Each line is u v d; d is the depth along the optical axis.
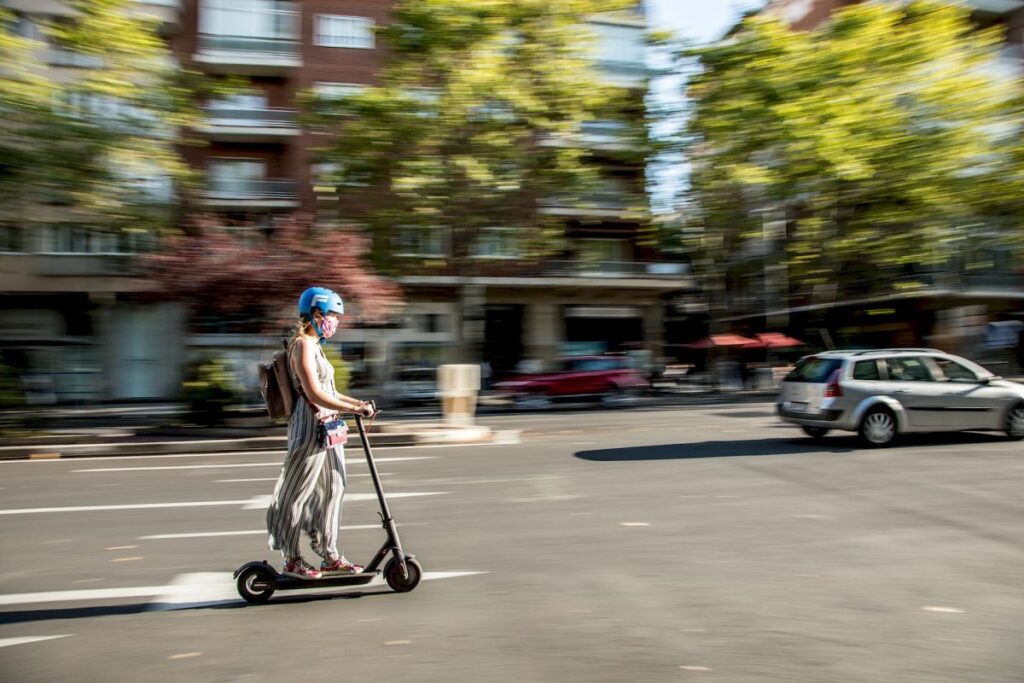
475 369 14.10
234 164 29.56
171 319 27.95
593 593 4.43
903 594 4.38
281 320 13.78
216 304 13.46
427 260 22.89
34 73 17.39
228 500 7.51
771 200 22.30
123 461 10.99
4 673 3.35
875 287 28.39
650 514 6.62
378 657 3.50
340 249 14.05
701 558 5.18
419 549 5.49
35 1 17.91
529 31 19.38
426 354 30.98
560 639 3.71
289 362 4.28
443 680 3.24
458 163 19.59
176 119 18.77
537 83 19.70
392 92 19.66
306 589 4.56
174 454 11.91
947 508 6.75
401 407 23.56
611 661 3.44
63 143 17.64
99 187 18.59
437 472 9.18
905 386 10.95
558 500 7.31
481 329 31.81
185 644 3.67
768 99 20.06
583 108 20.52
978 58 21.16
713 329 33.59
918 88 20.16
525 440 12.88
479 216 21.12
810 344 34.78
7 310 27.16
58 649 3.62
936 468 8.93
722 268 31.72
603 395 22.02
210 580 4.75
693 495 7.47
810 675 3.28
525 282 31.56
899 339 35.66
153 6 27.31
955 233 21.95
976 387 11.20
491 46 19.25
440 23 18.61
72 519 6.64
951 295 29.38
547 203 21.91
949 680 3.23
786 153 20.44
